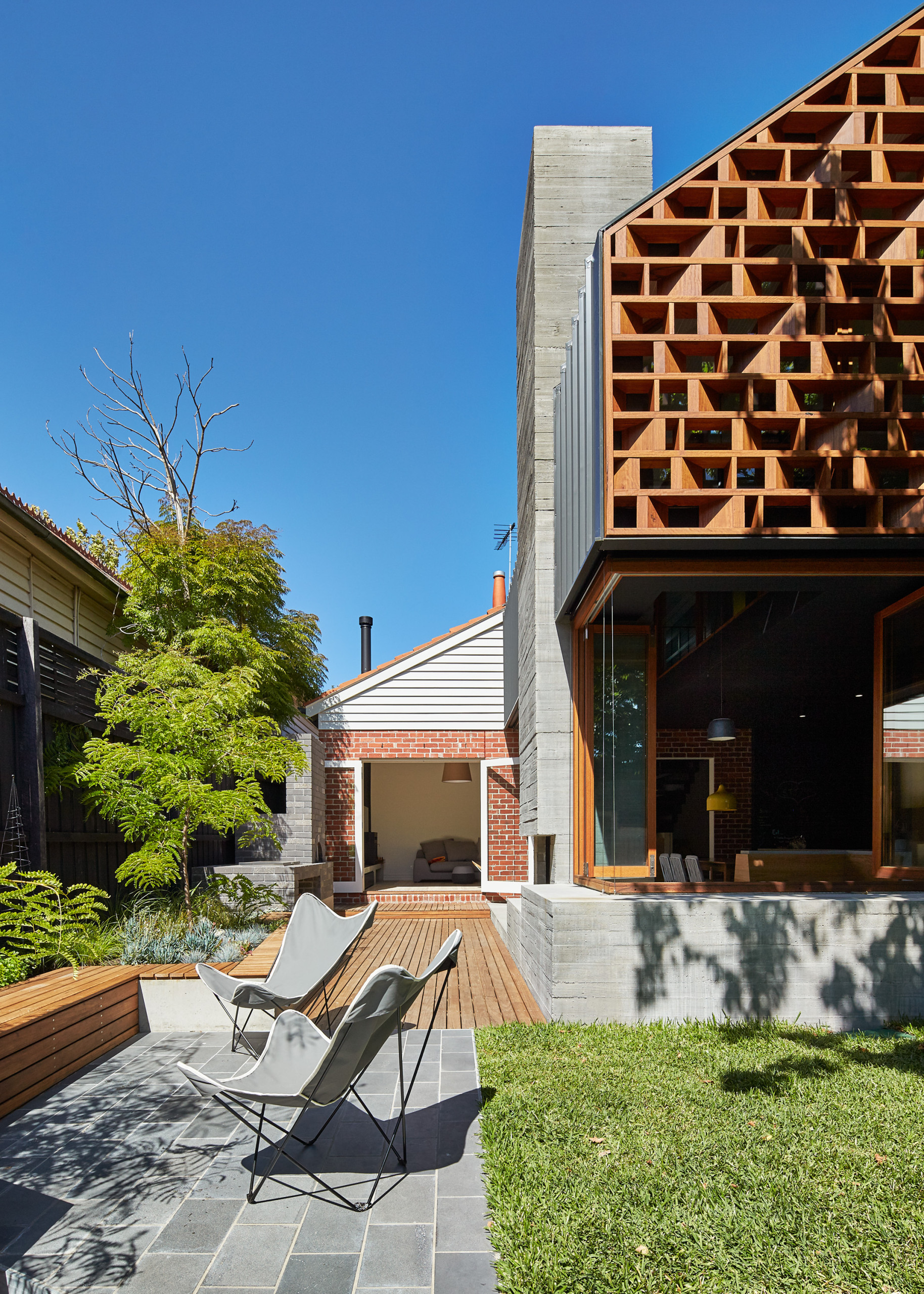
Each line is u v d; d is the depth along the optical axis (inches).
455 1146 128.1
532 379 309.6
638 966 199.5
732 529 194.7
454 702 502.6
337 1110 143.3
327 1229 103.6
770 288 218.7
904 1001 200.2
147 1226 104.6
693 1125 130.7
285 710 454.0
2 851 209.5
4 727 215.0
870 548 204.1
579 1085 149.9
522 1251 94.9
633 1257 93.4
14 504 259.6
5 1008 158.9
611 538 195.9
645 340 202.1
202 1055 178.2
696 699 410.6
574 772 275.6
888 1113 135.5
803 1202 105.7
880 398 198.5
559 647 284.2
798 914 201.9
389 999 109.2
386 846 646.5
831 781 511.2
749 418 198.1
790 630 282.7
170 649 282.5
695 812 527.2
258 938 259.9
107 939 229.5
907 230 203.2
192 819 259.3
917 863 239.8
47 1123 138.5
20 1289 91.5
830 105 210.8
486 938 350.0
